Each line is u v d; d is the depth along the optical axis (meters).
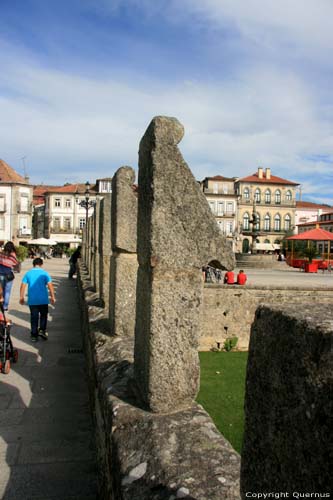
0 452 3.96
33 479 3.50
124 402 2.59
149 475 1.89
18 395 5.50
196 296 2.45
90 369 4.89
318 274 27.05
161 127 2.42
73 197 63.88
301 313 1.05
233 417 6.76
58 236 63.47
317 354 0.91
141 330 2.63
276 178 75.25
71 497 3.25
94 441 3.98
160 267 2.39
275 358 1.07
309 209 80.19
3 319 6.59
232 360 10.45
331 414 0.84
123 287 4.12
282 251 54.84
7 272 11.02
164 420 2.29
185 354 2.44
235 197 70.19
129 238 4.07
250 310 11.51
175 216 2.42
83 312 8.06
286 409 1.01
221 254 2.48
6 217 56.97
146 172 2.56
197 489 1.72
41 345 8.25
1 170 57.94
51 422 4.67
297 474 0.95
